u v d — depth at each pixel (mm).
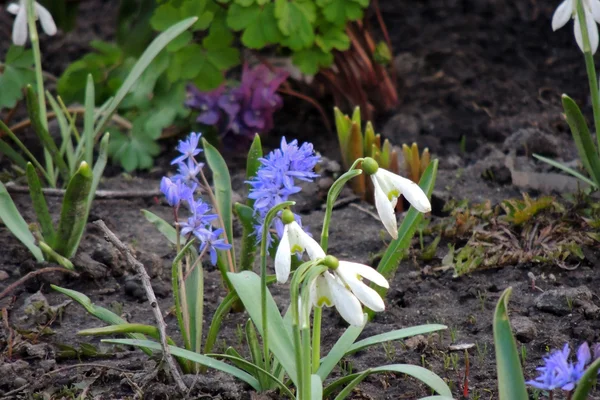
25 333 3602
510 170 5219
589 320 3627
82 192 3904
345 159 5133
